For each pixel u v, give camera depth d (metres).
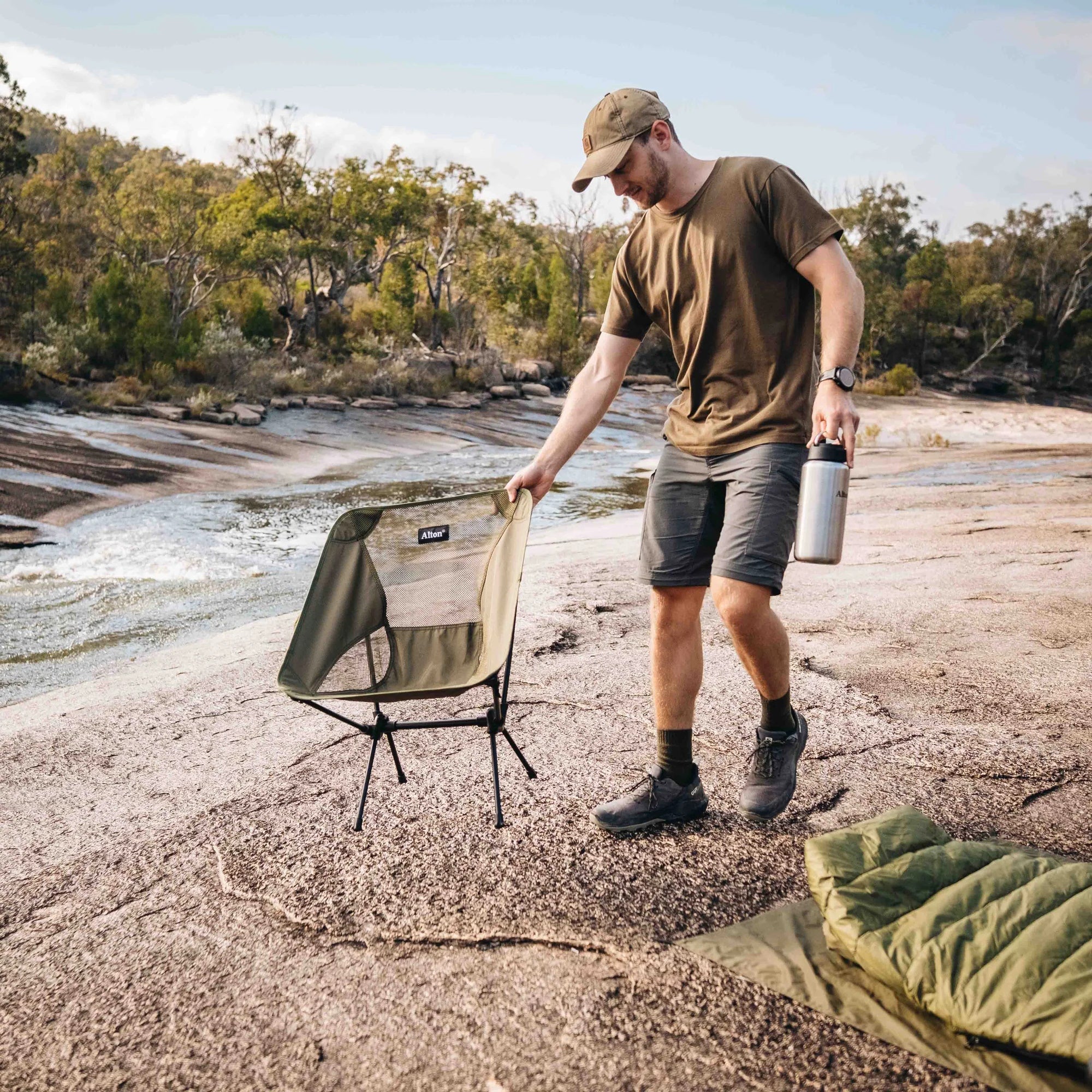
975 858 2.02
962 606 5.05
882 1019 1.73
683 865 2.38
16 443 16.19
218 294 38.78
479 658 2.59
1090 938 1.69
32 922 2.39
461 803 2.83
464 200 47.31
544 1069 1.69
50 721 4.12
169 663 5.21
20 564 9.40
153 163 69.62
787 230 2.25
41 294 31.64
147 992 2.04
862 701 3.60
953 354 72.12
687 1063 1.67
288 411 27.33
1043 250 81.12
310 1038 1.84
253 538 11.21
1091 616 4.68
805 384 2.35
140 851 2.72
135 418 21.95
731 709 3.53
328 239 41.72
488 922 2.18
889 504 10.45
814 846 2.04
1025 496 10.48
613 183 2.39
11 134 31.02
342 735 3.54
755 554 2.28
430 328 47.16
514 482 2.68
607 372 2.70
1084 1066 1.49
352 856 2.55
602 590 6.00
